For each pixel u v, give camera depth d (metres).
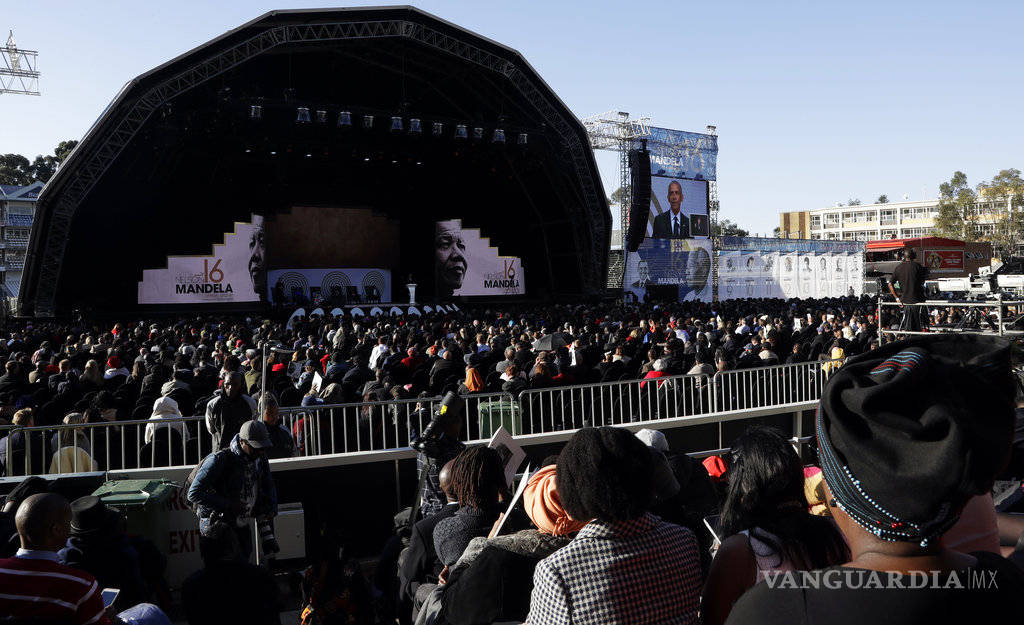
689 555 2.08
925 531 1.05
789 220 133.00
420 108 37.97
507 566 2.48
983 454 0.98
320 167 37.62
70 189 27.72
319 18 28.36
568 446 2.09
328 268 39.84
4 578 2.64
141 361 11.41
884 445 1.02
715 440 9.79
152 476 6.58
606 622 1.89
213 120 29.47
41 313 28.89
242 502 5.29
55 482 6.27
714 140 43.97
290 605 6.12
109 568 3.94
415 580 3.50
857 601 1.08
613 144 40.62
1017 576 1.13
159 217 32.88
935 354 1.13
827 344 13.02
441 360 11.20
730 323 18.39
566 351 13.34
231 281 33.03
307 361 11.96
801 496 2.42
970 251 56.84
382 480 7.67
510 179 38.69
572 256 39.94
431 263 42.16
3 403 8.62
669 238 42.25
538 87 33.12
